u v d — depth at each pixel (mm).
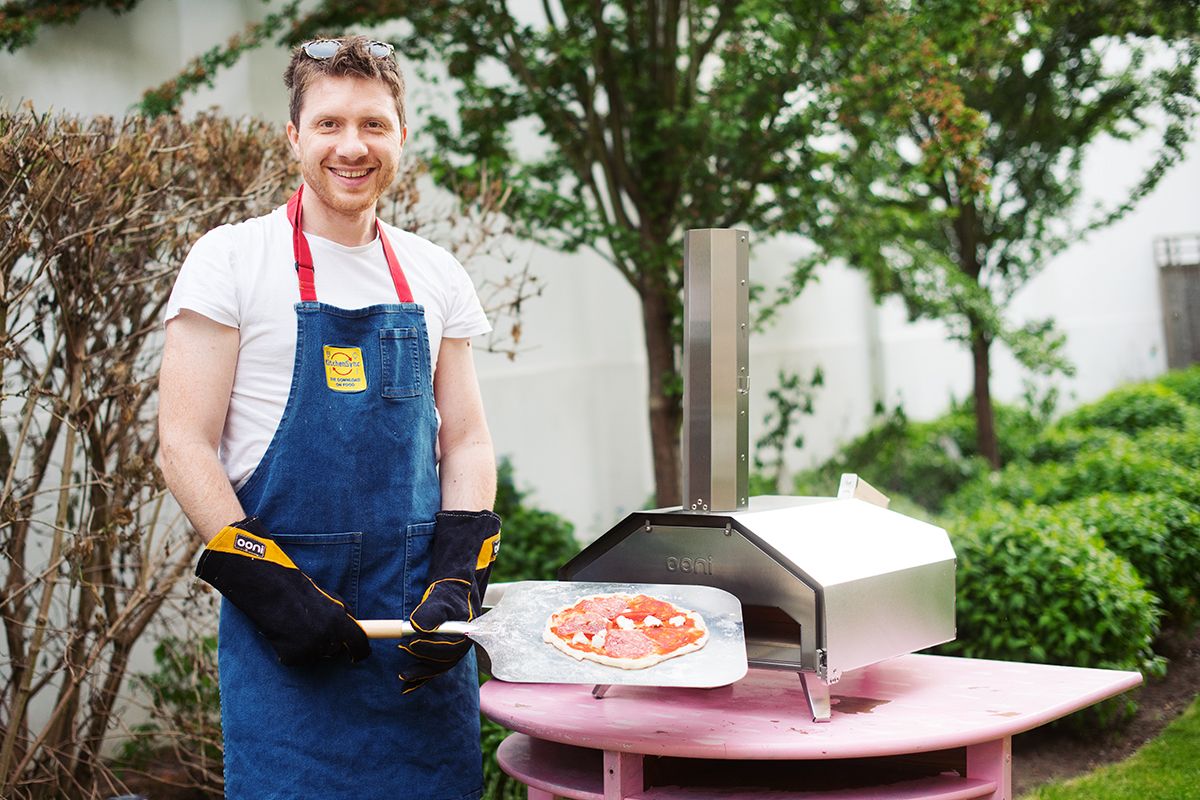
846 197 6254
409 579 2066
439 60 6449
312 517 2006
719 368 2523
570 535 6250
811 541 2418
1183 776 4109
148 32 5492
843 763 2498
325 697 1990
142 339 3760
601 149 6418
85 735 4113
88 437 3777
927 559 2551
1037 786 4160
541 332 8273
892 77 5531
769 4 5535
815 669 2297
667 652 2070
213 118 3996
